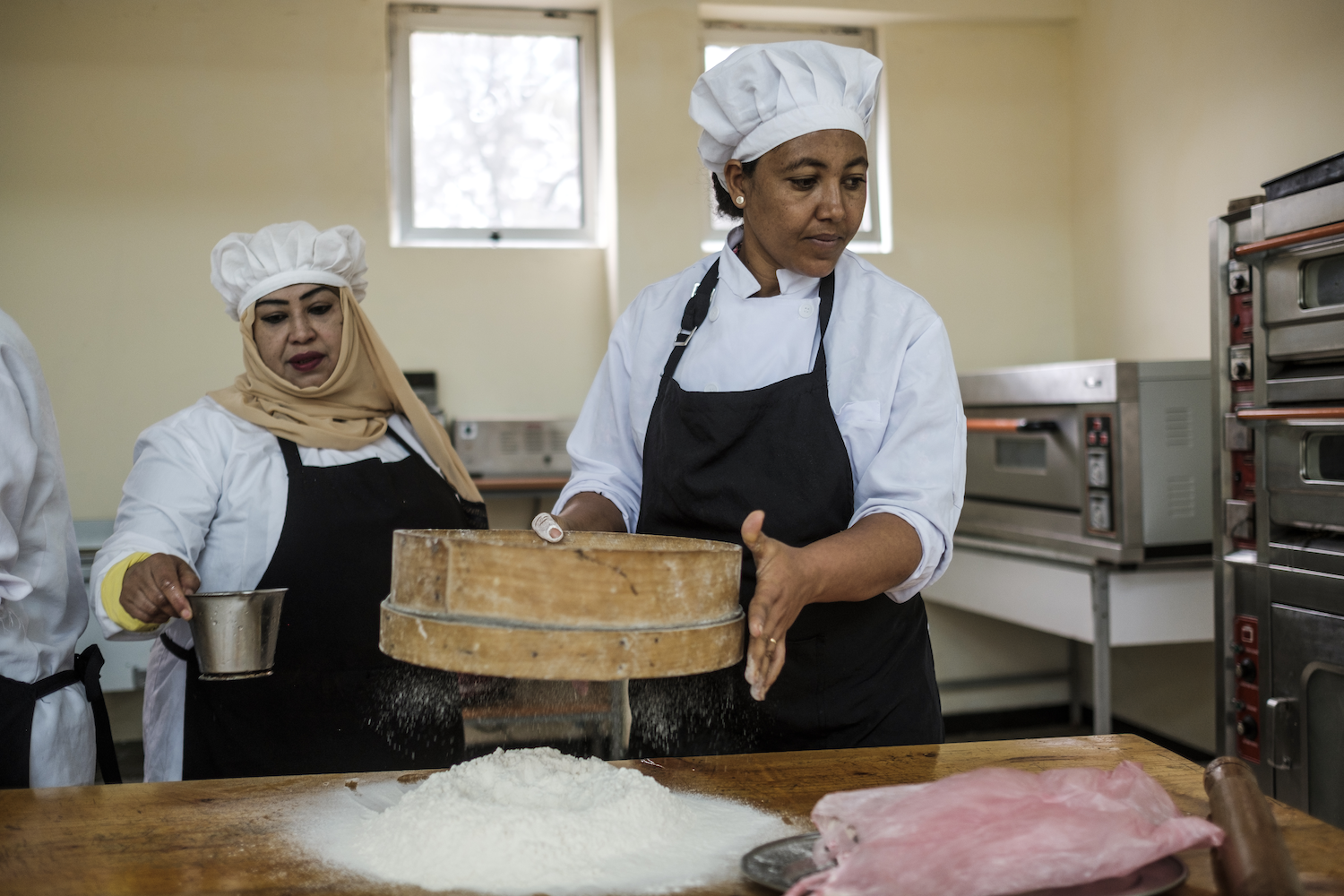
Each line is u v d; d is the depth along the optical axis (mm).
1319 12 2846
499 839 945
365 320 1852
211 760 1637
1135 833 872
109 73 3465
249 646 1245
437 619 912
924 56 3939
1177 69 3410
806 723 1373
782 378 1438
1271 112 3027
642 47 3604
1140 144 3613
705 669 934
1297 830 1002
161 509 1607
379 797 1118
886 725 1386
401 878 920
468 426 3568
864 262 1497
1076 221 4012
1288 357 2178
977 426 3088
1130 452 2711
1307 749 2145
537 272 3791
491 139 3809
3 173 3422
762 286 1495
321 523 1685
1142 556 2719
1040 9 3906
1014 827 869
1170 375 2719
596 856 955
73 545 1486
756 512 1015
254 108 3547
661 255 3625
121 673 3133
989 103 3986
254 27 3537
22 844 988
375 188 3633
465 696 1714
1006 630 4059
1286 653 2189
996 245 4008
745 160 1392
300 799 1111
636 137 3604
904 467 1314
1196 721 3455
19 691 1340
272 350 1772
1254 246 2203
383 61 3615
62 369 3469
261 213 3559
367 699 1673
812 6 3760
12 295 3436
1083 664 4043
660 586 924
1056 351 4055
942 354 1376
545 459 3619
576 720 1735
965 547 3430
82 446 3482
